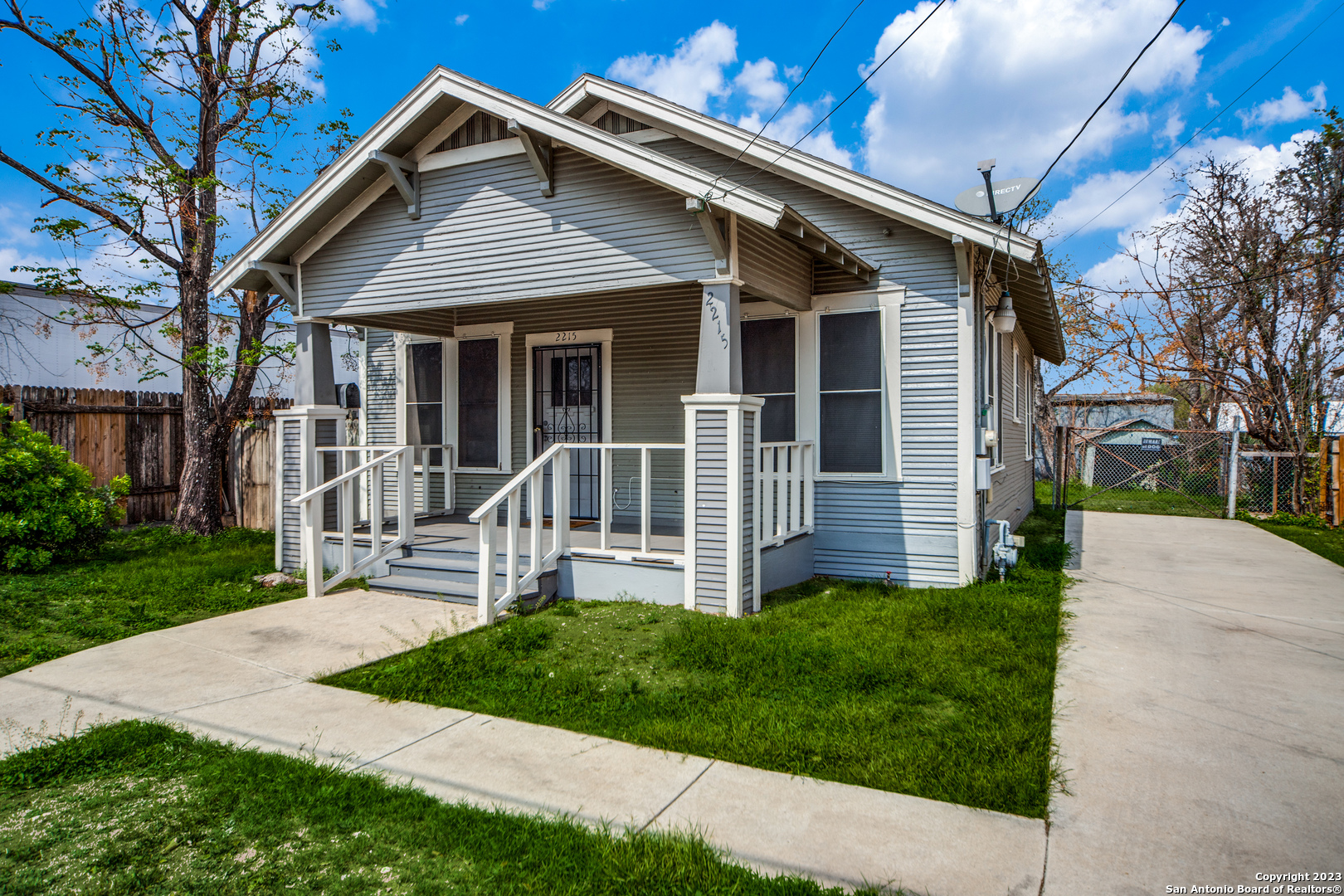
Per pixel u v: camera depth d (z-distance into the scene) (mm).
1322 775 3582
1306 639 5840
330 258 7816
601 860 2834
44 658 5414
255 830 3107
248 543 10461
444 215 7230
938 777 3512
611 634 5852
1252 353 15484
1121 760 3744
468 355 9930
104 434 11719
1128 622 6332
